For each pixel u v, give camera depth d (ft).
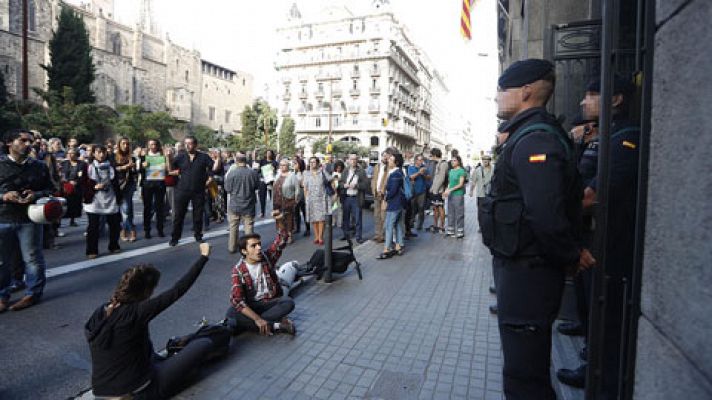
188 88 240.73
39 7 158.71
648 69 4.91
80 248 25.55
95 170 23.54
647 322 4.51
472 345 12.96
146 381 9.33
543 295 6.09
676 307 3.85
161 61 223.92
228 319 13.78
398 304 16.83
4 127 96.48
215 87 269.44
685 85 3.76
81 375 11.27
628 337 5.72
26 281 16.19
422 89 316.19
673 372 3.87
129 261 22.86
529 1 20.81
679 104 3.88
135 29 205.16
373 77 229.86
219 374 11.05
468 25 45.52
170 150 31.65
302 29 243.40
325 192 29.71
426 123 331.57
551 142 5.88
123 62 193.88
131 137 148.56
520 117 6.54
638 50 6.13
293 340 13.25
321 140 206.18
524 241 6.11
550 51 14.16
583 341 12.32
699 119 3.51
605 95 6.35
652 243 4.40
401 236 26.71
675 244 3.90
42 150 26.27
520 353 6.21
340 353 12.37
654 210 4.39
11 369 11.45
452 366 11.59
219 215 38.65
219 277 20.51
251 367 11.46
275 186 29.89
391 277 21.04
